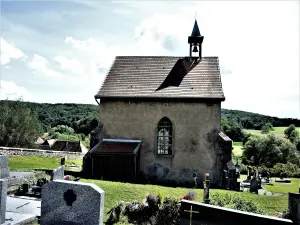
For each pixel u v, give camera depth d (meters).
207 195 15.86
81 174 24.14
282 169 46.69
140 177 25.38
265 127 105.94
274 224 11.55
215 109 24.92
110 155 24.05
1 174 17.55
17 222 11.73
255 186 24.55
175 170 25.09
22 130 51.53
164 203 14.51
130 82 27.03
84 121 106.75
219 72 26.56
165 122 25.72
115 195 16.59
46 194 12.54
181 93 25.30
